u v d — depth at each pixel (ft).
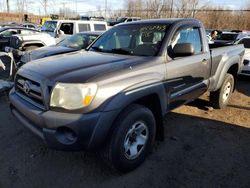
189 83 12.58
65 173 9.91
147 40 11.87
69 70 9.16
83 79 8.43
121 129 8.97
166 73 10.78
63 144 8.43
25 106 9.34
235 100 19.61
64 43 28.71
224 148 12.04
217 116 15.98
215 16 118.73
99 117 8.36
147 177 9.77
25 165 10.33
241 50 18.20
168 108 11.37
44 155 11.03
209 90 15.06
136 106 9.59
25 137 12.47
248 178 9.88
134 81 9.32
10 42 33.60
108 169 10.17
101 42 13.58
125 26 13.62
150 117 10.12
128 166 9.73
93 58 10.79
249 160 11.09
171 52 11.50
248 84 25.30
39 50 25.35
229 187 9.36
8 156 10.90
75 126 8.18
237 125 14.70
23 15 130.62
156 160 10.87
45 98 8.61
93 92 8.32
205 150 11.81
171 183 9.48
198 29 13.78
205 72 13.94
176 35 11.99
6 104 16.88
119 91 8.80
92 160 10.75
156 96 10.32
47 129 8.50
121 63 9.93
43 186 9.18
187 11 110.22
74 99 8.25
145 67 10.03
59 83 8.39
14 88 10.96
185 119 15.34
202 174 10.05
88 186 9.23
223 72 15.76
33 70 9.63
